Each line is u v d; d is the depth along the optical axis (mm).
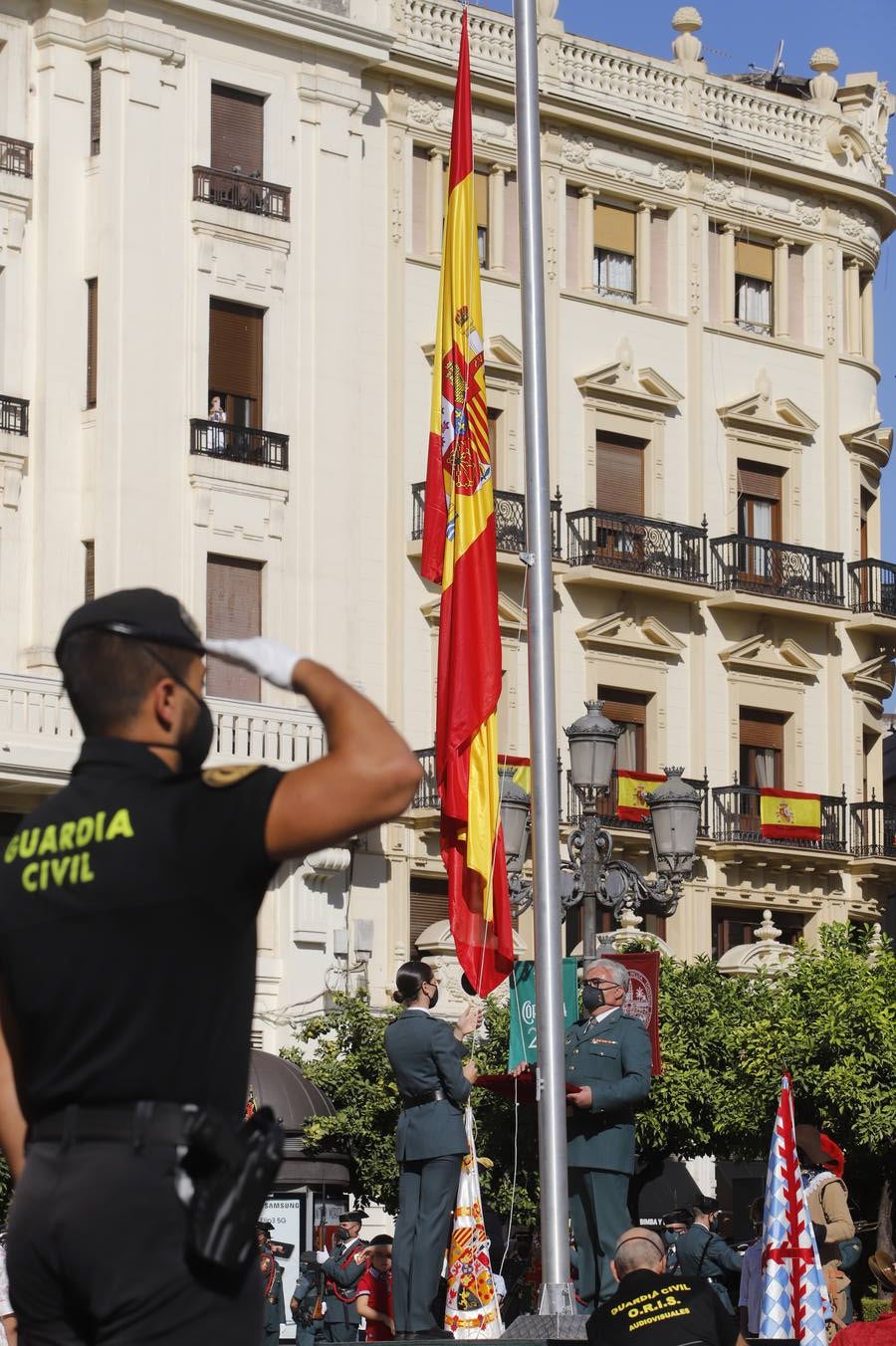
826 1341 13891
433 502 16953
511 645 40469
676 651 42781
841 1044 27422
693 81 44000
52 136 35719
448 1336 12133
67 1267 3736
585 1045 13195
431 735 39312
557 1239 12891
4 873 3900
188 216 36688
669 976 28562
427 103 40406
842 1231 16297
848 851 44438
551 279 41844
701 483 43750
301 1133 27938
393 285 39656
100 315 35625
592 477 42156
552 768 14961
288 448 37594
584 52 42406
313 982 36750
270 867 3836
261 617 37125
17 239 35594
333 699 3873
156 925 3797
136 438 35656
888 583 45719
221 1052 3834
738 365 44688
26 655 34938
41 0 35906
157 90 36406
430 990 12641
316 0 38125
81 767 3990
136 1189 3725
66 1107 3814
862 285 47531
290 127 38219
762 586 43719
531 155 16109
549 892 14352
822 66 46750
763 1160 29641
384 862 38312
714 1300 9414
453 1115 12320
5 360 35406
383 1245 14406
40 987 3818
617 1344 9336
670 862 21016
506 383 41125
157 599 4094
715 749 43406
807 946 34594
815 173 45719
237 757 35312
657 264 43844
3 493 35031
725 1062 27922
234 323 37312
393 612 39031
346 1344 11086
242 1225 3719
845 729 45469
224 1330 3725
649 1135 27016
